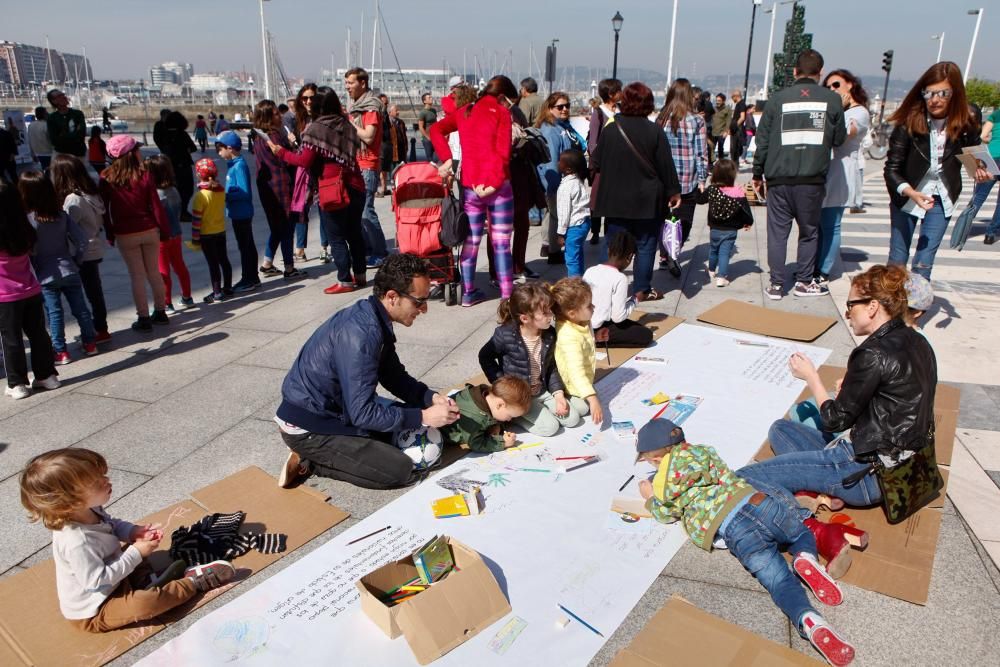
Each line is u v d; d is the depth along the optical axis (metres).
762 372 4.76
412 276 3.26
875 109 28.45
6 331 4.54
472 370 4.96
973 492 3.34
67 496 2.40
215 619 2.58
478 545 2.99
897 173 5.50
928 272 5.64
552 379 3.99
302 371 3.32
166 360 5.36
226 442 4.04
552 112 7.86
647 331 5.20
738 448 3.74
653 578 2.79
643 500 3.26
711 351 5.15
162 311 6.16
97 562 2.49
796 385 4.54
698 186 7.29
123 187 5.63
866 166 18.83
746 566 2.72
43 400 4.66
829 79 6.54
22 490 2.41
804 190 5.99
